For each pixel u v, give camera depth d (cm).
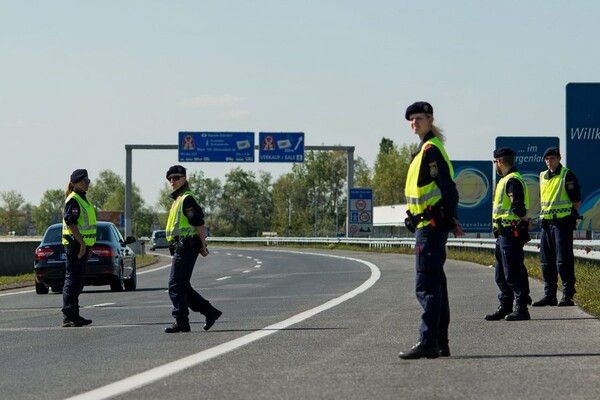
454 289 4316
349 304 3694
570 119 5138
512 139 8869
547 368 1903
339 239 15575
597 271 4912
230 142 13325
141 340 2616
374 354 2155
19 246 7844
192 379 1841
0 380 1911
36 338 2761
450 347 2245
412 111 2064
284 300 4075
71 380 1877
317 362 2041
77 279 3144
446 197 2014
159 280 6800
